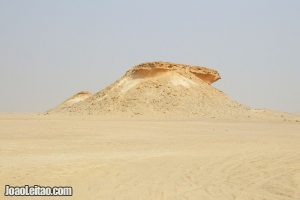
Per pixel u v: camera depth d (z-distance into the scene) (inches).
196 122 1990.7
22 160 610.2
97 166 565.3
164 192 414.6
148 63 3319.4
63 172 517.0
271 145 903.7
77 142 932.6
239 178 486.6
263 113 2758.4
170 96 2952.8
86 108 2994.6
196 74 3523.6
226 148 835.4
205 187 437.7
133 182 464.8
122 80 3326.8
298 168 557.9
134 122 1844.2
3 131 1186.0
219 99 3102.9
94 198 393.1
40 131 1206.3
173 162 613.0
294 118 2482.8
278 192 412.2
